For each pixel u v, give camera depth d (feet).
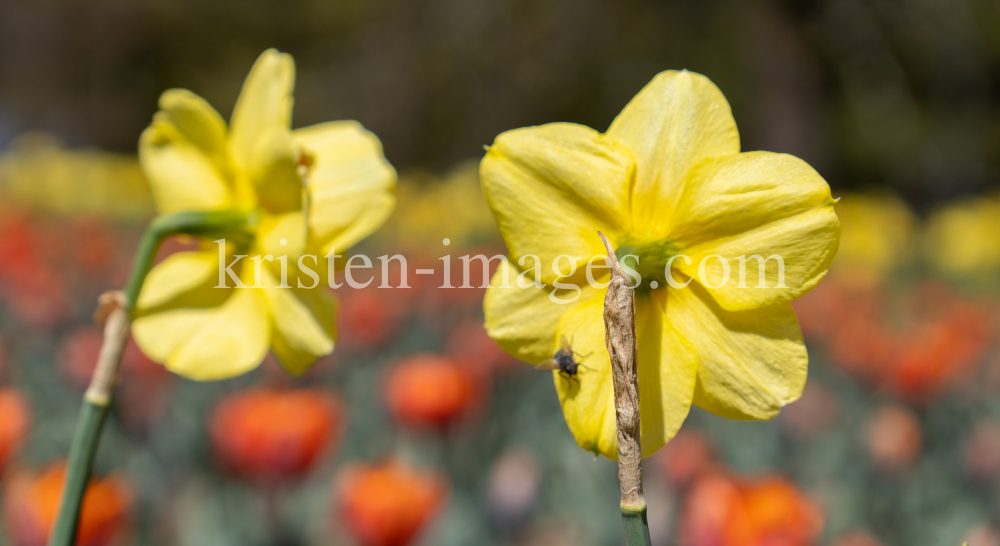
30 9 31.45
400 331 5.29
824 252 1.30
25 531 1.84
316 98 25.04
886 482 2.84
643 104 1.36
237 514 2.39
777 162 1.32
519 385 4.17
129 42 32.76
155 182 1.52
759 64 19.07
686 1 18.88
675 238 1.34
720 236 1.33
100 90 33.06
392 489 2.06
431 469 3.07
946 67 19.38
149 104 34.30
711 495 2.03
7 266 5.42
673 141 1.34
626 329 1.24
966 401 4.00
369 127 21.70
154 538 2.42
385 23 21.54
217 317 1.48
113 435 2.91
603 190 1.34
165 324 1.47
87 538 1.85
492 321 1.34
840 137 22.22
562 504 3.00
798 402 3.18
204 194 1.52
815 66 16.66
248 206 1.49
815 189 1.31
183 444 2.94
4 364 3.77
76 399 3.58
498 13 19.15
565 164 1.34
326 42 28.66
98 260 6.53
